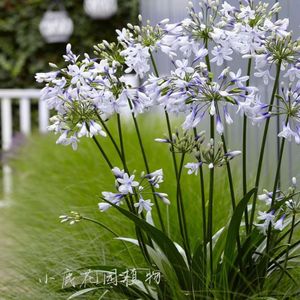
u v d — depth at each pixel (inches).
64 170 210.1
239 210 107.1
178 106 105.7
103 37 458.9
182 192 155.4
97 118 123.6
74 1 456.4
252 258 117.6
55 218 167.3
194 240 133.0
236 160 193.5
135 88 110.4
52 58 457.1
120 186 111.6
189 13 110.3
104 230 144.8
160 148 192.9
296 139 106.1
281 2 164.4
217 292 111.7
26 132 334.0
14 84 456.4
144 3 324.2
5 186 229.9
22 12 452.8
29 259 143.6
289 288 117.3
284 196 115.1
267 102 170.6
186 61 106.2
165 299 118.4
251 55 106.8
